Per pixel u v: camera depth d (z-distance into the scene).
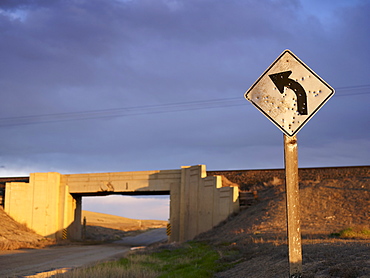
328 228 27.77
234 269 16.61
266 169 49.44
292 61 7.07
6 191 55.44
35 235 52.34
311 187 38.75
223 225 40.25
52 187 55.59
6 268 24.92
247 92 7.18
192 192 47.28
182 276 16.52
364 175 39.38
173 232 48.56
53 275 20.62
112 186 53.25
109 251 39.31
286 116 6.99
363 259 11.50
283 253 15.94
